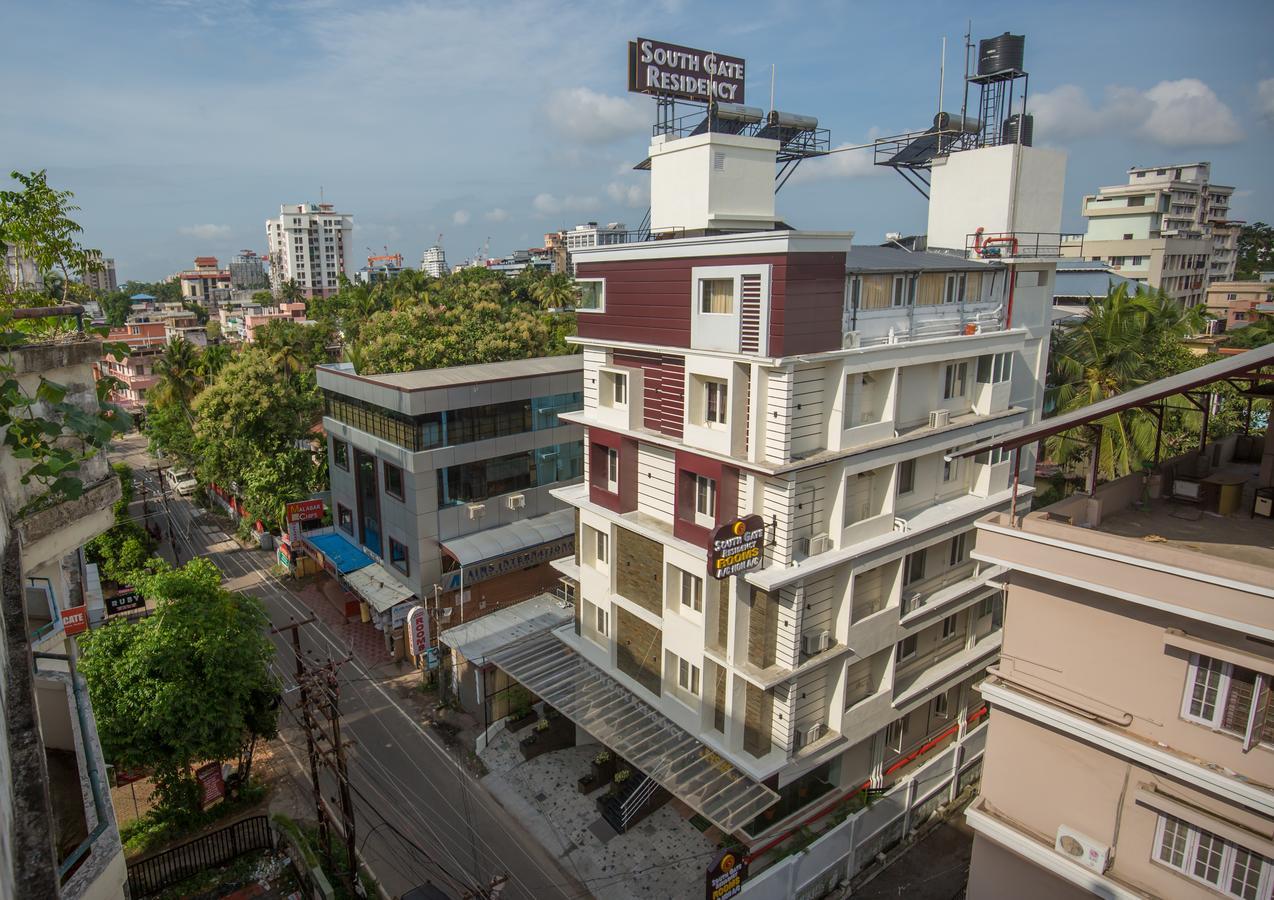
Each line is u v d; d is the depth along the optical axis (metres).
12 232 17.42
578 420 26.81
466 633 32.97
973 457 26.92
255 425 50.94
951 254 29.86
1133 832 15.70
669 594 24.38
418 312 56.12
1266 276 104.31
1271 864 13.88
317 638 38.59
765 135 32.75
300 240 199.62
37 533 11.57
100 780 10.09
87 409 12.88
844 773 25.22
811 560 21.70
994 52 30.58
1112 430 33.75
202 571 26.03
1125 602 15.38
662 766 23.23
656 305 23.55
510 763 29.19
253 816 22.98
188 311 149.88
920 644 26.64
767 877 20.73
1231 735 14.23
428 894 20.66
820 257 20.47
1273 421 18.30
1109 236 92.62
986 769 17.98
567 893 23.44
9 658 7.27
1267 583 13.20
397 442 36.62
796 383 20.86
